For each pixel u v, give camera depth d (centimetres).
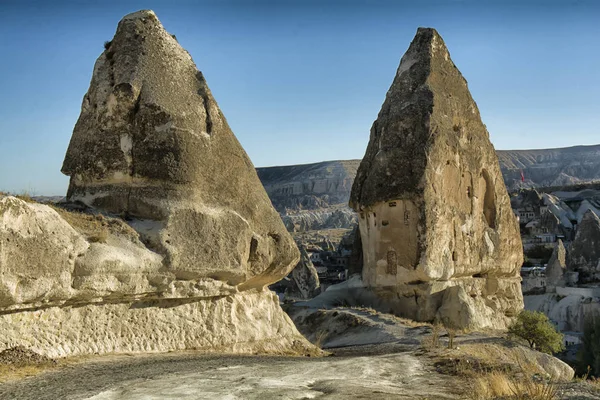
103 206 1498
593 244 6925
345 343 2311
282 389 988
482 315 3023
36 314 1206
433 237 2700
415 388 1092
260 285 1748
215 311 1569
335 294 2967
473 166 3050
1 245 1105
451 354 1554
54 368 1126
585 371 3844
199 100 1622
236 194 1634
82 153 1542
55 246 1200
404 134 2783
